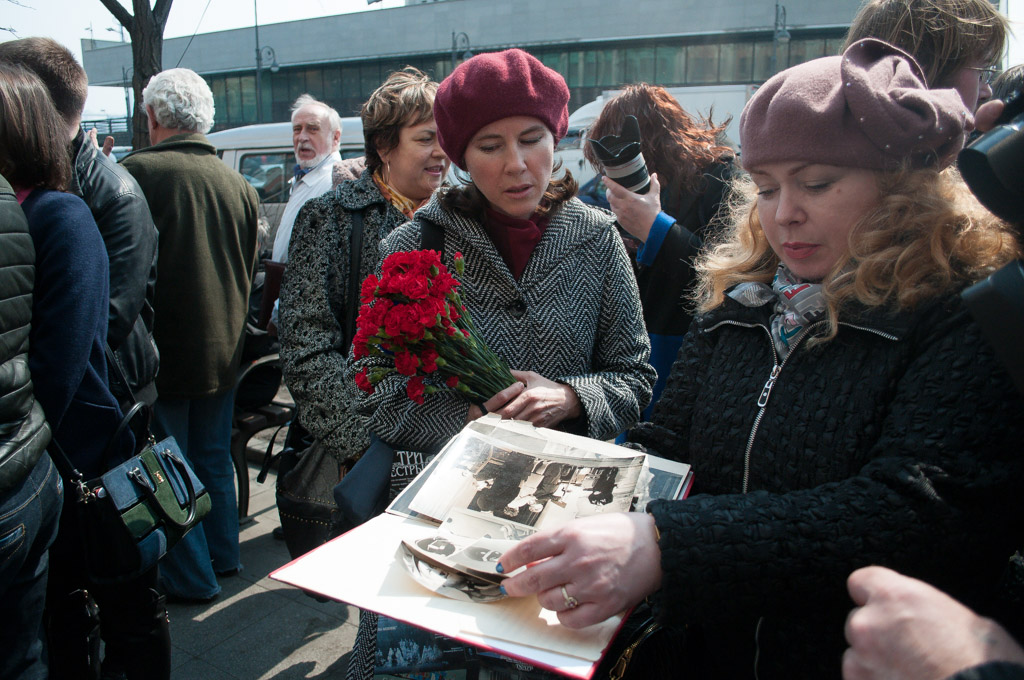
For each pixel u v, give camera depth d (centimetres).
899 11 140
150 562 182
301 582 95
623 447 123
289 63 3222
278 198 756
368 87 3125
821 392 96
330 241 202
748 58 2400
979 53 138
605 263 163
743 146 99
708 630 112
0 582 142
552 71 149
